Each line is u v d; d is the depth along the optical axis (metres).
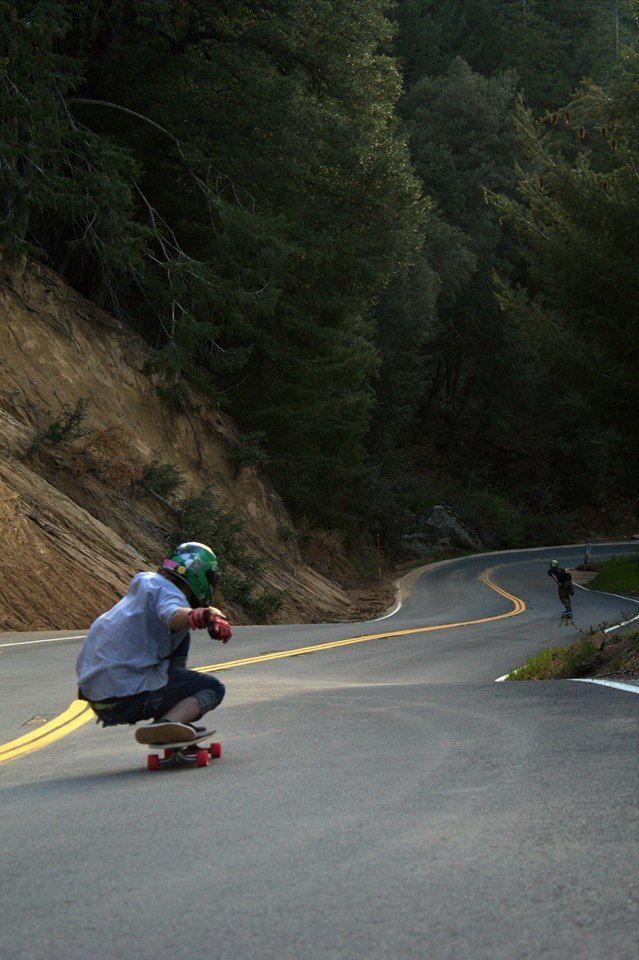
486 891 2.89
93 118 39.59
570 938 2.50
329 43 41.69
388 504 65.31
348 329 48.09
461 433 98.94
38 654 15.37
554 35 109.44
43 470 27.14
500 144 84.75
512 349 91.31
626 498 101.88
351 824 3.80
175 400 36.22
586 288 24.78
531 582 53.56
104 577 23.23
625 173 24.83
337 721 7.26
